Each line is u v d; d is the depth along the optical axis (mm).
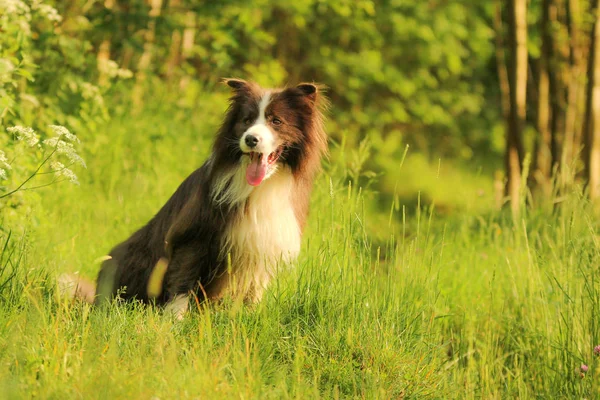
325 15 27297
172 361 6883
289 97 9367
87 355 6742
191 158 16844
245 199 9047
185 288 9133
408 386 7840
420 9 27938
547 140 20531
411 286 8977
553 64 19438
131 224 13266
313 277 8789
